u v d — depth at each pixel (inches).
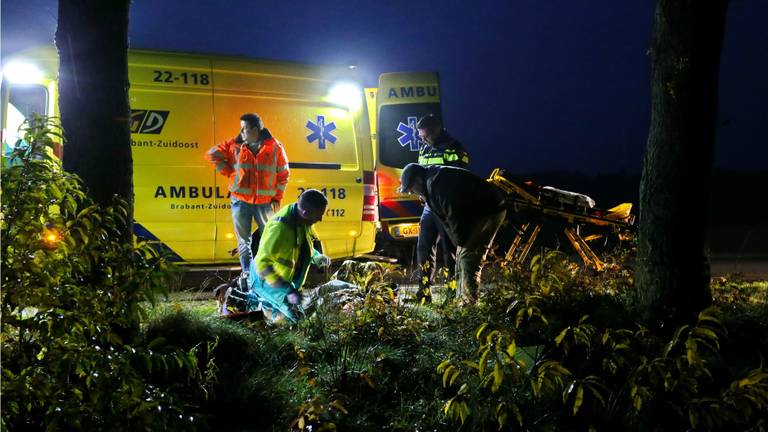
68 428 128.4
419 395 179.0
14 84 318.7
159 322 200.8
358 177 378.6
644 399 149.1
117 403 125.9
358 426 162.2
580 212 333.7
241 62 360.8
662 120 209.3
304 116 369.7
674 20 204.8
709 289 215.3
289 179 361.1
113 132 182.5
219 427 164.4
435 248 299.6
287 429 161.0
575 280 239.1
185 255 343.9
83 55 180.5
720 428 156.4
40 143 129.7
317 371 186.5
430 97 448.1
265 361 194.7
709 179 210.8
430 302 262.7
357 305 216.8
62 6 182.2
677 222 208.5
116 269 131.7
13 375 122.3
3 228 120.0
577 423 167.3
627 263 291.3
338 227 371.9
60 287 124.8
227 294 246.5
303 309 229.5
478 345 196.4
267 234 231.8
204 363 188.1
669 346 143.9
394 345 204.8
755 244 599.8
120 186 183.2
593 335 183.0
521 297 207.9
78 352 122.5
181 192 341.1
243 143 317.1
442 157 304.7
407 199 436.8
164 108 341.7
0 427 121.7
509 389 167.5
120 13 184.1
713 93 208.1
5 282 118.7
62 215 130.5
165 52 346.9
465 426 161.6
